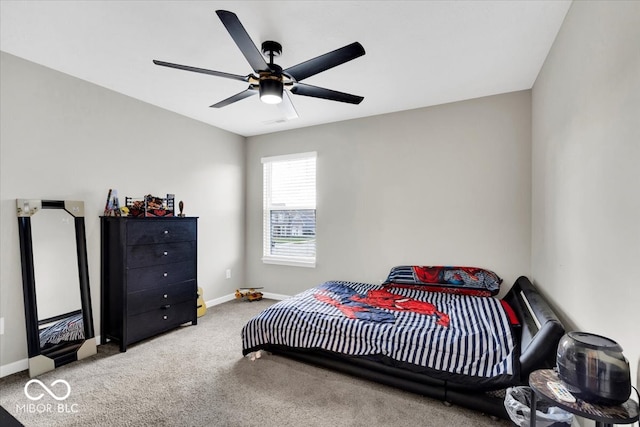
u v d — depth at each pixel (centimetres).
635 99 106
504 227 304
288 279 430
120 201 304
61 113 260
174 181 359
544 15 184
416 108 343
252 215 459
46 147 252
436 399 198
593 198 144
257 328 256
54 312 247
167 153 350
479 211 314
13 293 233
